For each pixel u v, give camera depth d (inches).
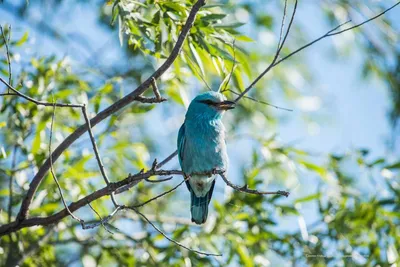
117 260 513.0
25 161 482.3
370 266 512.7
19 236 490.9
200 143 441.4
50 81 499.8
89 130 355.6
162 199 603.5
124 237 525.7
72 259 579.8
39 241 498.3
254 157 557.3
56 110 496.1
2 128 485.4
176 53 373.4
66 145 387.5
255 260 514.0
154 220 542.3
